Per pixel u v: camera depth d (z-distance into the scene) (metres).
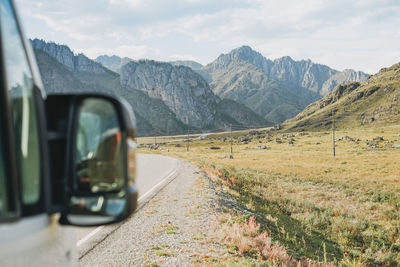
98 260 6.11
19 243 1.28
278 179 32.91
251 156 85.69
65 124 1.67
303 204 20.05
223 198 14.65
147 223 9.02
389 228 15.91
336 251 12.02
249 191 21.25
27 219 1.35
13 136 1.27
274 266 6.54
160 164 34.97
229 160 67.56
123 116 1.67
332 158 71.00
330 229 15.16
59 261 1.74
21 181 1.31
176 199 13.03
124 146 1.66
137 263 6.10
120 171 1.66
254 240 8.02
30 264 1.36
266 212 15.45
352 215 18.59
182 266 6.14
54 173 1.64
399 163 53.62
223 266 6.18
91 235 7.65
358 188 28.83
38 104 1.60
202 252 7.01
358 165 52.38
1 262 1.16
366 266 11.23
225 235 8.12
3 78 1.25
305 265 7.78
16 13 1.58
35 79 1.65
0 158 1.21
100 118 1.70
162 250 6.93
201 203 12.23
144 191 15.12
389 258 11.77
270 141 179.75
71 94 1.72
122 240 7.39
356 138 144.38
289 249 9.29
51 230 1.59
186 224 9.17
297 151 104.69
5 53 1.36
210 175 22.69
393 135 143.75
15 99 1.36
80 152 1.69
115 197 1.65
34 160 1.44
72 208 1.62
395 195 24.19
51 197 1.60
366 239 14.12
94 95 1.71
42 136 1.56
